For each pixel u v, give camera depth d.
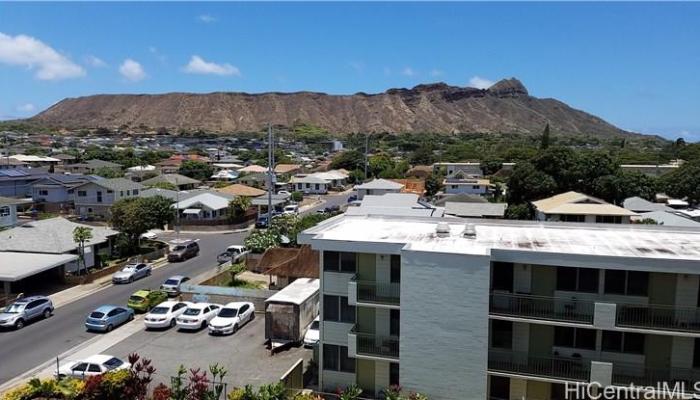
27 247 45.19
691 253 22.67
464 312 21.61
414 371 22.47
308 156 197.50
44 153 153.38
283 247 51.59
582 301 21.83
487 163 125.81
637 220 55.75
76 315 37.25
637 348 22.12
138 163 139.38
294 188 115.56
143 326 35.25
